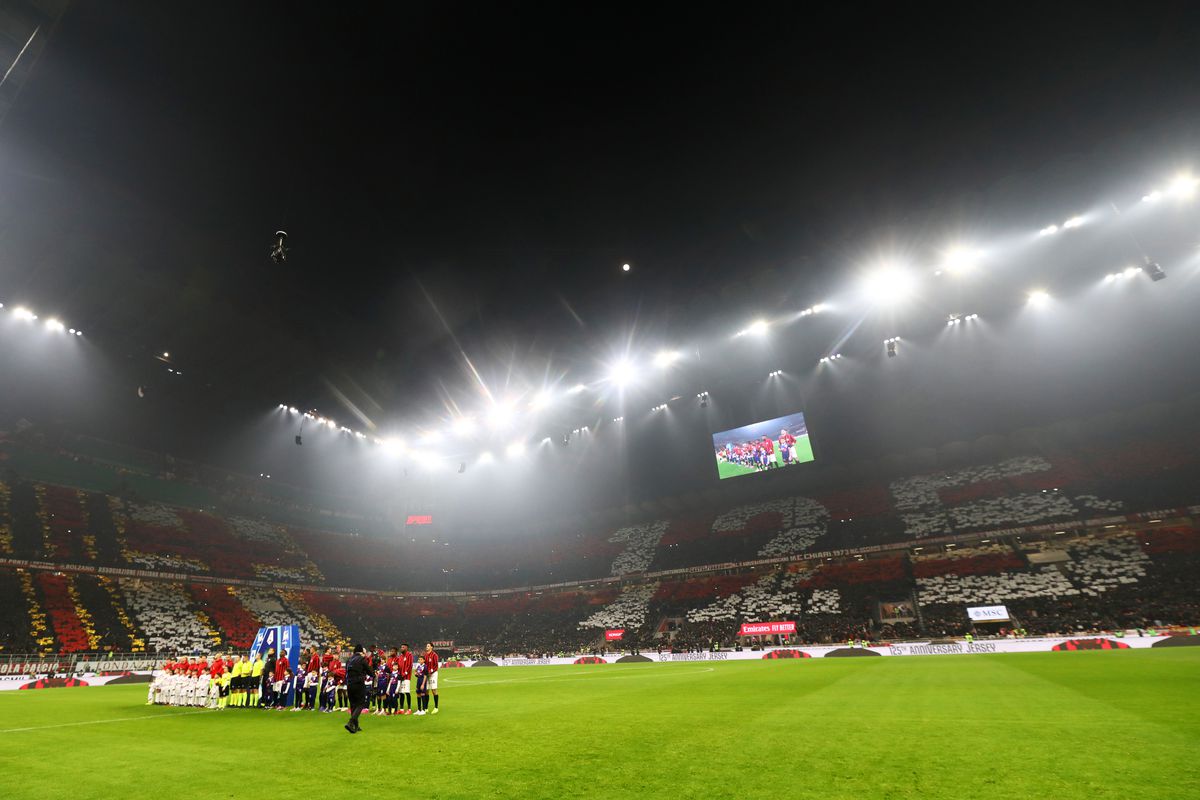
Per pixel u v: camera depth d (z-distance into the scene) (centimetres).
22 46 1510
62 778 784
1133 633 2961
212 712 1593
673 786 634
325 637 4834
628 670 3259
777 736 909
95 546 4191
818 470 5194
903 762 695
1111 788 555
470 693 2072
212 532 5081
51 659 3338
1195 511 3622
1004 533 4119
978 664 2269
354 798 646
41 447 4266
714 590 5019
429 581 6125
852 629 4012
